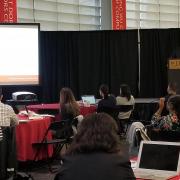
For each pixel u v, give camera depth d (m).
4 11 7.80
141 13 9.88
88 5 9.55
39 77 7.59
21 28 7.45
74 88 8.58
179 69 8.27
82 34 8.55
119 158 1.90
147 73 8.74
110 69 8.64
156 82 8.75
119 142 1.96
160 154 2.52
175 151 2.48
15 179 4.40
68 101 5.74
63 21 9.28
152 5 10.02
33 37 7.50
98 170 1.87
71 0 9.36
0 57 7.38
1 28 7.36
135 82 8.71
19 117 5.46
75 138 1.96
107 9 9.33
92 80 8.61
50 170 5.36
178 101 3.71
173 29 8.70
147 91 8.77
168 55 8.70
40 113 6.68
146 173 2.45
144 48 8.71
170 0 10.24
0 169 3.99
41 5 8.93
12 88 7.90
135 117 8.47
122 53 8.66
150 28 9.48
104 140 1.90
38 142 5.28
